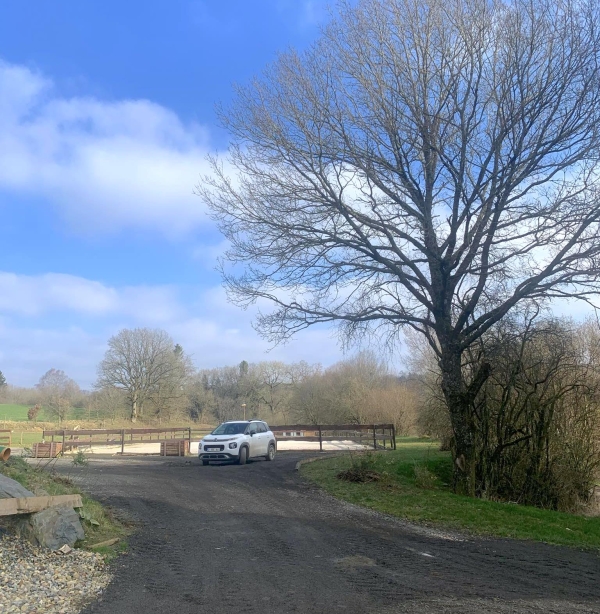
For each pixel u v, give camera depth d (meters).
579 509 17.70
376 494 14.83
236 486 16.00
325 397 54.38
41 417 62.41
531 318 16.88
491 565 8.86
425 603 6.69
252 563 8.41
